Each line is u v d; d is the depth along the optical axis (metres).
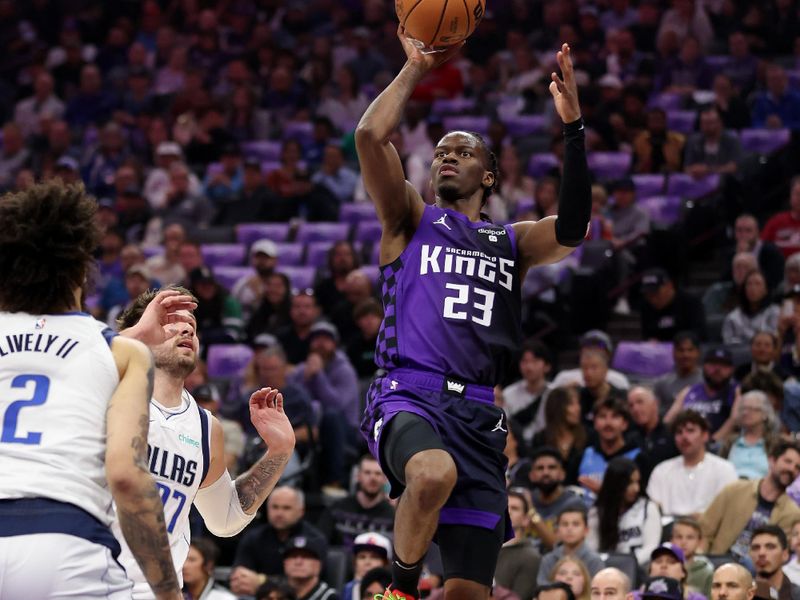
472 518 4.91
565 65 5.14
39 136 21.23
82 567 3.73
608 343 12.61
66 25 25.36
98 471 3.88
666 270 15.44
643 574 9.48
